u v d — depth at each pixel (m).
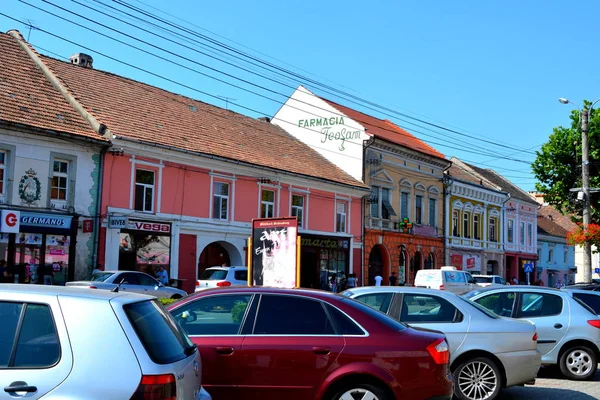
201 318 7.10
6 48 24.48
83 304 4.78
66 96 23.83
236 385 6.73
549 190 35.44
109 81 27.56
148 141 23.78
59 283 21.16
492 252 49.47
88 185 22.14
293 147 35.53
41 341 4.66
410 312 9.23
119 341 4.66
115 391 4.50
